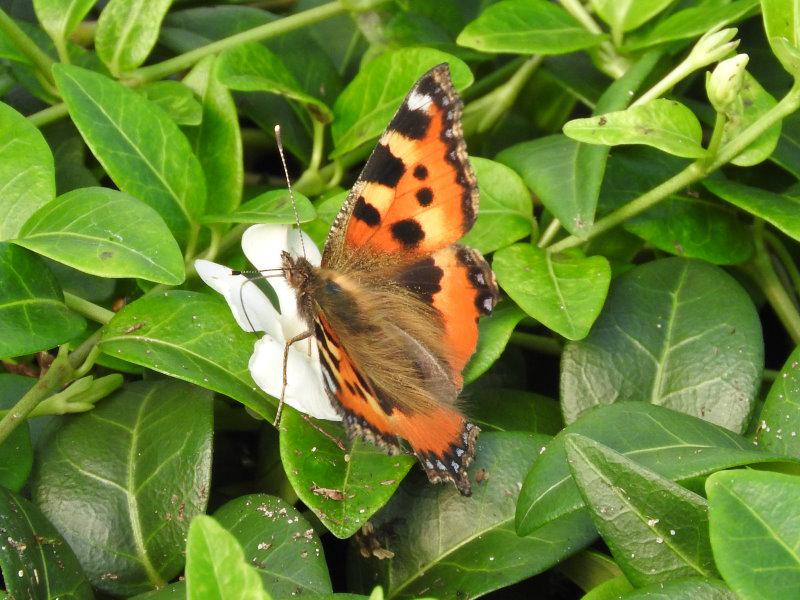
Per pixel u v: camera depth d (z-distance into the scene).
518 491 0.21
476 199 0.21
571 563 0.21
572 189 0.22
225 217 0.22
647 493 0.19
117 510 0.21
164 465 0.21
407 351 0.21
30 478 0.21
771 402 0.21
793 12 0.22
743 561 0.18
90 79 0.22
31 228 0.21
